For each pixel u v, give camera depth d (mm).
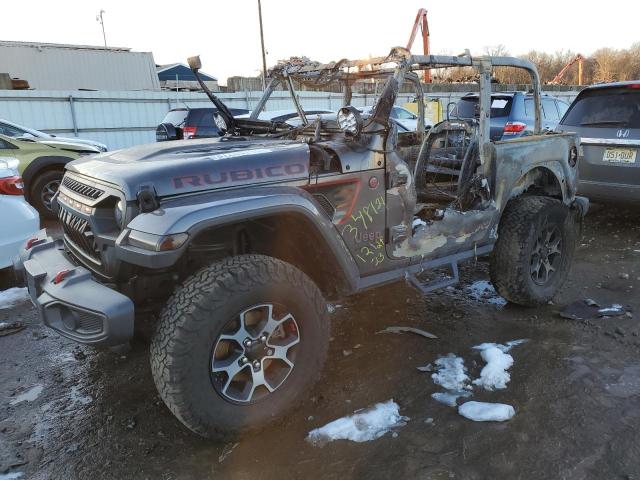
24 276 3229
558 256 4223
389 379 3125
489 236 3809
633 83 5883
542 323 3854
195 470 2420
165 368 2338
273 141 3334
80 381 3254
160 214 2377
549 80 53562
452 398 2902
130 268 2586
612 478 2268
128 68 27906
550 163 4176
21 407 2982
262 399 2613
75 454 2561
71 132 16109
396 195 3189
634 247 5703
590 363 3234
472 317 3998
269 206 2549
